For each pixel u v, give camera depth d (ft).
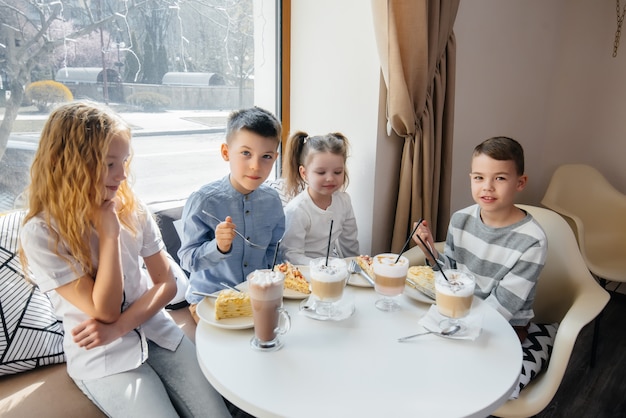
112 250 3.56
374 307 3.83
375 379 2.82
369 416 2.49
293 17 6.83
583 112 9.14
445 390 2.73
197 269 4.53
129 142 3.75
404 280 3.79
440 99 6.35
